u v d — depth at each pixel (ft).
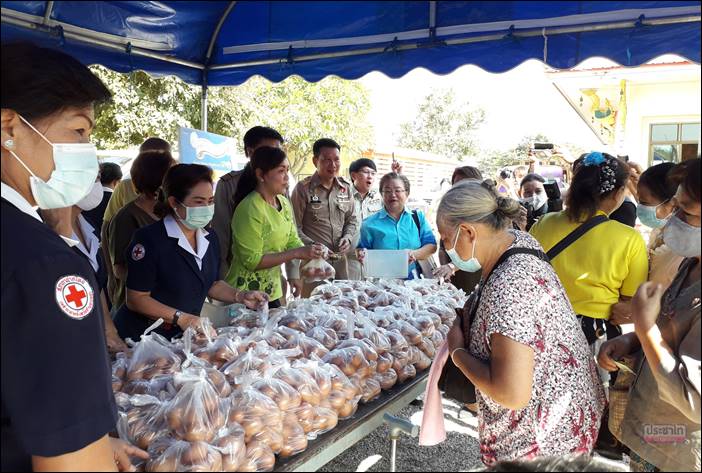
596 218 8.03
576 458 3.53
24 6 8.52
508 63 10.18
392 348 8.16
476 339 6.16
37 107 3.83
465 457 9.96
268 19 11.27
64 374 3.60
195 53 12.42
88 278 3.95
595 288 7.86
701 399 4.65
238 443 5.28
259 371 6.22
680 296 5.07
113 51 10.69
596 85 32.45
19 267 3.53
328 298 10.34
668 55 9.11
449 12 10.12
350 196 15.26
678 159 32.40
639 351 6.31
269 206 11.22
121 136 34.47
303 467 5.71
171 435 5.33
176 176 8.64
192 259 8.88
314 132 46.83
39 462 3.63
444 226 6.30
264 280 11.31
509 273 5.82
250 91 44.83
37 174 4.03
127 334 9.03
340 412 6.53
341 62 11.56
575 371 5.89
